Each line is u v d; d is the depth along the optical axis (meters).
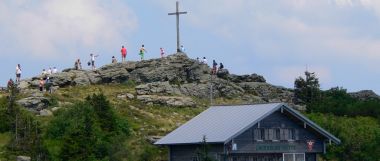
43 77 170.25
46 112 144.88
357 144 139.75
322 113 167.00
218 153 111.94
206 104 167.88
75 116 132.88
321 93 181.00
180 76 176.12
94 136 122.06
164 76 174.25
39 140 123.75
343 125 152.50
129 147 126.94
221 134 111.75
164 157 125.88
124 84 173.38
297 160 120.12
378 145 143.75
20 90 162.75
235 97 175.50
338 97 183.75
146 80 174.12
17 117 129.38
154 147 129.12
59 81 168.88
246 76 186.75
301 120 119.69
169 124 148.75
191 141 113.19
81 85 170.50
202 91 173.00
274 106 116.50
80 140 118.81
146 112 154.38
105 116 134.38
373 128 153.00
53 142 126.12
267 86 183.50
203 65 181.25
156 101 161.12
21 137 126.44
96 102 137.00
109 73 174.50
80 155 117.56
